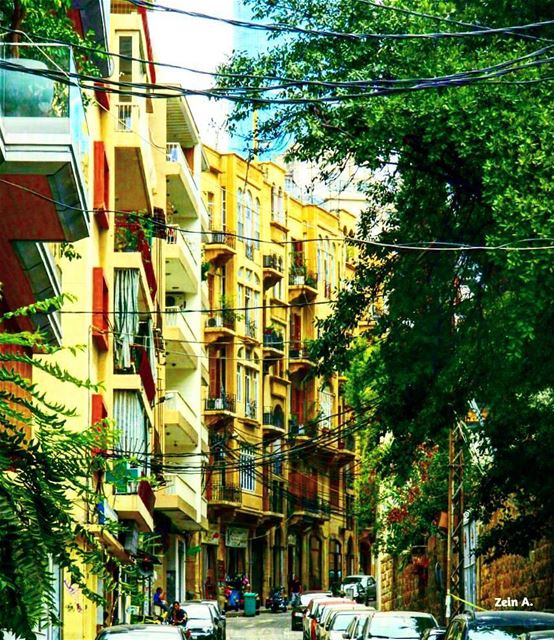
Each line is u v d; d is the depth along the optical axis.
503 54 24.88
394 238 29.36
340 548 112.31
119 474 11.74
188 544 79.50
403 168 27.69
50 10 23.20
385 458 30.86
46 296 25.89
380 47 26.16
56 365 11.73
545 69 24.58
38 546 10.72
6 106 21.86
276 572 101.62
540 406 28.88
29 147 21.81
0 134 21.03
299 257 108.31
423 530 54.94
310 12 26.67
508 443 30.28
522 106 24.19
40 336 11.95
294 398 106.81
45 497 11.13
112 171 44.50
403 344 28.95
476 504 32.28
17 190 22.42
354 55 26.11
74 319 38.59
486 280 27.80
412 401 29.56
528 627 22.02
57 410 11.60
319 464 108.25
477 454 43.09
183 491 64.75
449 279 28.48
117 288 45.12
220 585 90.62
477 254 27.86
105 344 42.22
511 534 32.06
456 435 42.47
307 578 106.00
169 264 66.38
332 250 113.00
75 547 11.22
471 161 25.34
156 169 60.59
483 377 28.30
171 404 64.25
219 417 92.25
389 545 56.06
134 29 46.56
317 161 27.28
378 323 29.52
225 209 97.19
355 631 36.97
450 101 24.31
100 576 11.30
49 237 23.91
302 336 108.38
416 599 61.53
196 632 47.16
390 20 26.03
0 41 21.78
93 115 40.81
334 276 113.19
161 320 61.06
